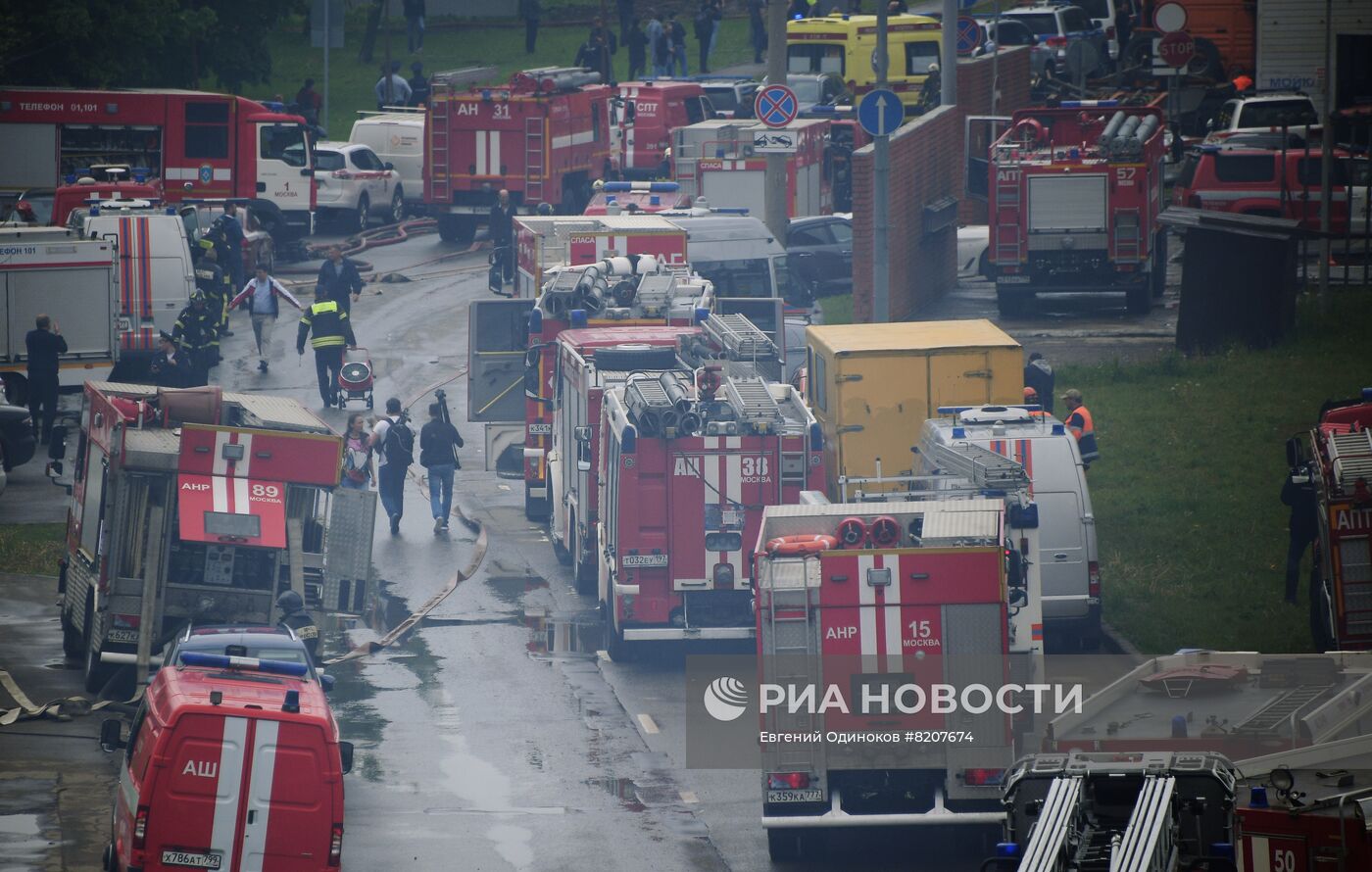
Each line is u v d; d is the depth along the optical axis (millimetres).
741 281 127562
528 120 178375
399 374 138250
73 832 60594
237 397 86188
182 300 136750
